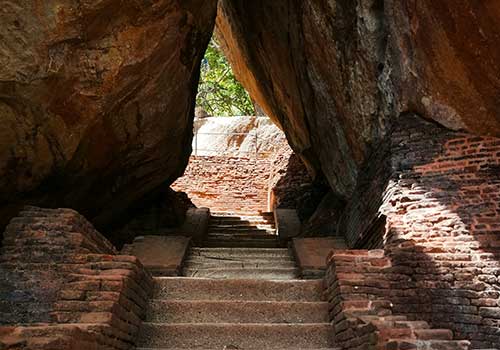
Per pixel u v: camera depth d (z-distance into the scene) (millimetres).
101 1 5020
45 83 4984
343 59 7098
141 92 6293
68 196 6371
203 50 8125
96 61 5430
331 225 9125
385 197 5906
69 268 4562
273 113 12094
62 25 4848
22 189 5613
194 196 14938
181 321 5113
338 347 4625
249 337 4773
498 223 5062
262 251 8195
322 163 9203
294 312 5168
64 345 3039
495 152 5422
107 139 6316
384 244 5586
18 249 4664
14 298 4359
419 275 4969
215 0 7508
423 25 5320
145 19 5652
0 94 4777
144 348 4637
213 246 9953
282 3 8547
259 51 10734
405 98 5934
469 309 4777
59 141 5543
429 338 3553
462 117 5555
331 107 7875
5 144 5121
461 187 5391
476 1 4488
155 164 7945
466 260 4973
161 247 7715
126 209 8672
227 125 18578
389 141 6070
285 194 12477
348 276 4906
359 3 6473
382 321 3875
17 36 4641
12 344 2885
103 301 4172
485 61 4871
